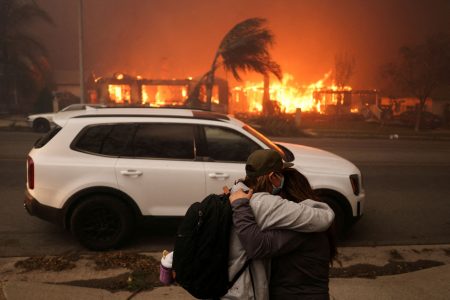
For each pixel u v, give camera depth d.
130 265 5.31
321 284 2.46
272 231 2.38
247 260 2.43
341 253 6.04
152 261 5.45
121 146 5.89
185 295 4.56
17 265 5.27
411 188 10.20
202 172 5.84
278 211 2.37
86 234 5.79
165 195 5.83
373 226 7.35
